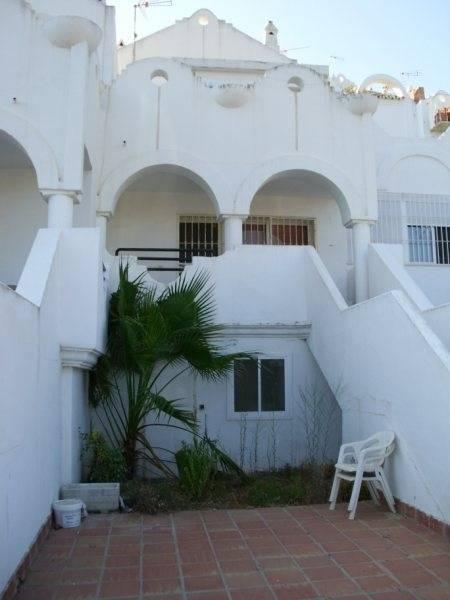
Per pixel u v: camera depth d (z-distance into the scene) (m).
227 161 11.01
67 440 7.05
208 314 9.23
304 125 11.38
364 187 11.45
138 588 4.65
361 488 7.59
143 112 10.93
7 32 8.55
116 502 6.92
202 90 11.13
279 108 11.32
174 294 8.67
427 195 13.66
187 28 15.85
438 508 6.00
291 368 10.09
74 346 7.00
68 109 8.51
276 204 13.53
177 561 5.25
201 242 13.22
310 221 13.76
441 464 5.92
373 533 6.02
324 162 11.33
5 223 11.08
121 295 8.28
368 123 11.63
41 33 8.65
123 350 8.30
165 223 13.04
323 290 9.39
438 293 12.55
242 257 10.11
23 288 6.03
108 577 4.87
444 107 18.86
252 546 5.67
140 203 13.02
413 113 18.94
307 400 10.02
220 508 7.19
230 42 15.92
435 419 6.05
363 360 7.86
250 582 4.77
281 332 10.01
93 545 5.68
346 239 13.67
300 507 7.18
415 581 4.77
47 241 6.95
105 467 7.52
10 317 4.59
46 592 4.56
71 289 7.10
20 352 4.91
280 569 5.06
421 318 6.62
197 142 10.97
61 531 6.12
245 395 9.94
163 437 9.45
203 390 9.77
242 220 11.05
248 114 11.19
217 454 8.20
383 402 7.25
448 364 5.86
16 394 4.75
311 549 5.56
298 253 10.32
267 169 11.06
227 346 9.89
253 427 9.88
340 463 7.09
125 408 9.16
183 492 7.62
